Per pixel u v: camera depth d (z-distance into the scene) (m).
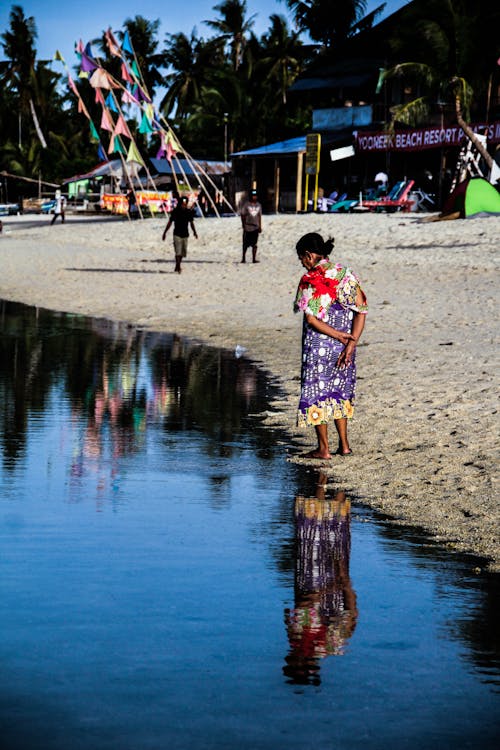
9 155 112.12
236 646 4.81
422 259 34.22
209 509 7.60
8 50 120.38
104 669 4.48
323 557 6.41
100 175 93.88
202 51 101.69
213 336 19.38
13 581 5.71
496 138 51.88
